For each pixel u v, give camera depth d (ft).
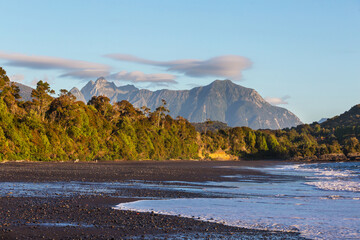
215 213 61.57
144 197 80.38
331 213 63.10
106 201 71.26
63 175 140.05
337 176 191.31
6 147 253.03
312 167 364.38
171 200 76.95
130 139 419.95
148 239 42.24
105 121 401.90
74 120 341.00
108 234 43.62
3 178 115.55
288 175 200.95
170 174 175.11
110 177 140.05
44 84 334.65
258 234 46.47
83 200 70.69
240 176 182.09
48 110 343.05
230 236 44.98
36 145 281.33
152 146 465.47
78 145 333.42
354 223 54.34
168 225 50.03
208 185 121.39
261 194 94.63
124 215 55.93
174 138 543.39
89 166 230.68
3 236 40.50
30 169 171.01
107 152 370.32
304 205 72.90
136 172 180.55
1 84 294.66
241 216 59.16
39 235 41.68
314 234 47.03
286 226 51.75
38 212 55.11
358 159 629.51
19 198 69.36
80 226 47.19
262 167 355.36
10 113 278.46
